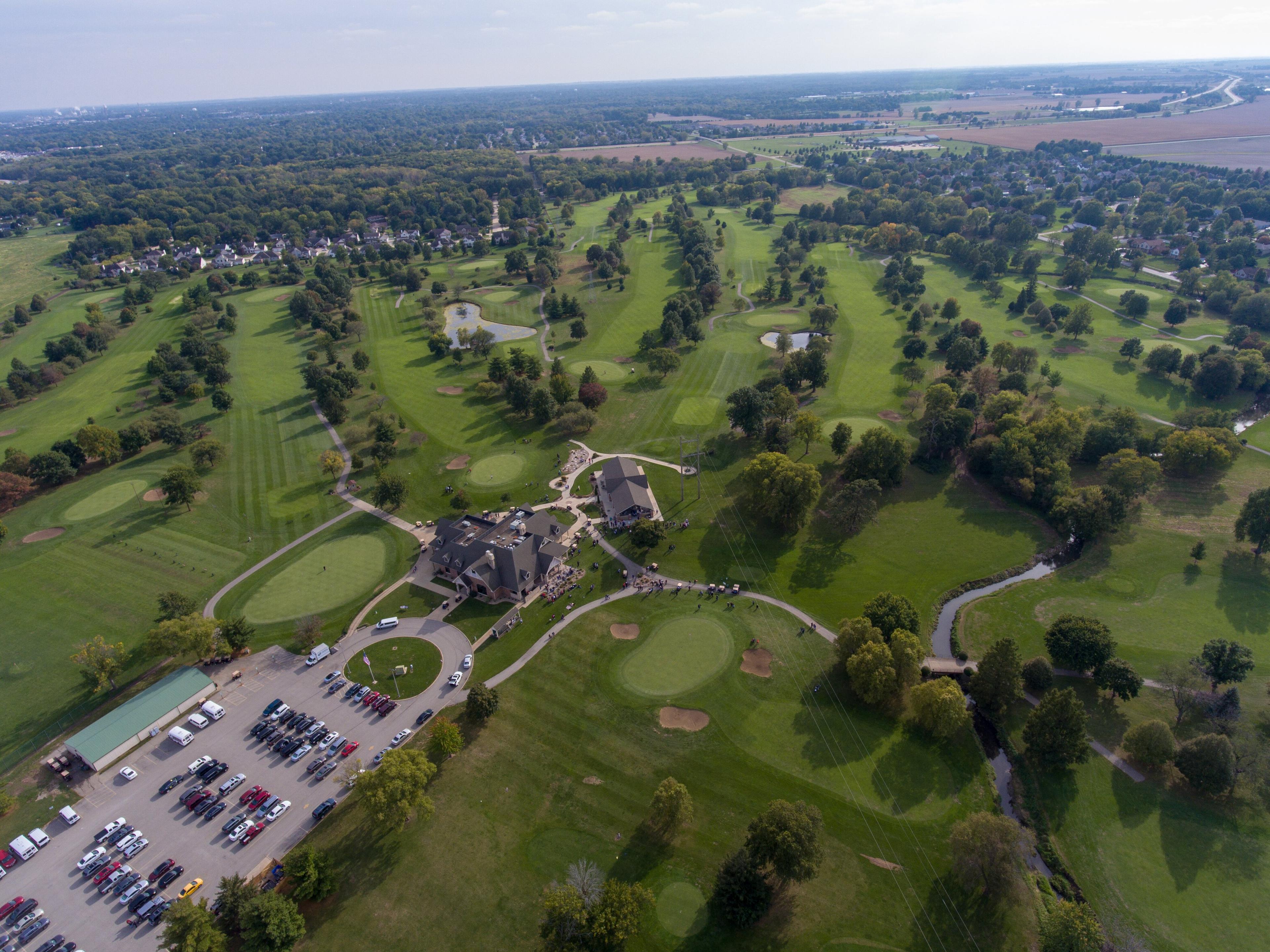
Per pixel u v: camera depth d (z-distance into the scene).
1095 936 57.09
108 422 161.25
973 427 137.38
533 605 103.62
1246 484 123.94
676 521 121.62
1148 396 155.75
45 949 63.34
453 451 146.12
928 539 115.81
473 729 83.88
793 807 65.44
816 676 89.81
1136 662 89.94
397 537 120.25
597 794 75.38
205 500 132.00
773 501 113.69
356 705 88.12
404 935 62.69
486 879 67.12
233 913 61.50
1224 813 71.75
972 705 86.12
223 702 89.38
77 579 112.38
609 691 88.56
